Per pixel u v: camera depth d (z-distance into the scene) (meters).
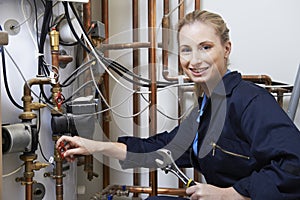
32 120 1.11
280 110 0.84
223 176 0.98
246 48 1.49
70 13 1.20
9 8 1.07
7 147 0.99
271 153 0.78
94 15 1.55
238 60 1.50
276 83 1.40
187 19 0.95
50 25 1.17
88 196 1.56
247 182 0.80
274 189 0.75
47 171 1.19
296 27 1.46
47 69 1.13
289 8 1.46
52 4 1.12
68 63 1.25
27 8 1.11
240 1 1.49
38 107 1.07
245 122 0.86
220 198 0.80
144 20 1.54
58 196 1.17
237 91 0.91
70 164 1.28
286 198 0.75
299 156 0.75
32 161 1.08
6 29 1.06
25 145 1.03
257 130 0.82
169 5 1.50
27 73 1.11
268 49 1.48
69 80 1.12
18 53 1.09
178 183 1.51
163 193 1.45
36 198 1.16
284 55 1.47
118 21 1.56
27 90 1.06
